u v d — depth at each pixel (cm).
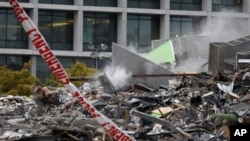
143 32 13262
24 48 12625
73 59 12738
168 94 4775
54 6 12625
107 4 13038
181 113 3875
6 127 3528
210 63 6122
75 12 12838
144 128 3400
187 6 13375
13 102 5800
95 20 13038
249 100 4059
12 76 9788
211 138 3088
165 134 3225
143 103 4291
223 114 3578
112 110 4100
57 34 12838
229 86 4519
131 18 13225
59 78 2216
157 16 13325
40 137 2964
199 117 3803
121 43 12938
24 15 2050
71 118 3819
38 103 4888
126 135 2295
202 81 5053
